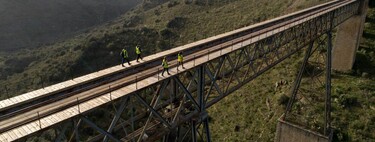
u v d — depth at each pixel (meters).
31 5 184.12
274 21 37.22
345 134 42.66
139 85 17.34
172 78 18.56
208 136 21.80
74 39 130.38
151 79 18.55
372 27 70.44
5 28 163.00
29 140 40.19
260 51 28.56
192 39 92.31
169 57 24.41
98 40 87.25
